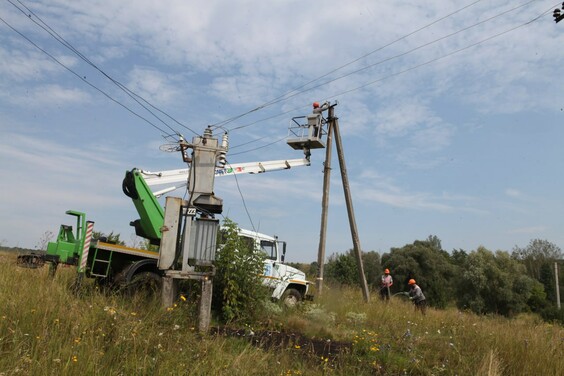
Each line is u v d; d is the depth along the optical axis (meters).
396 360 7.49
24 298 6.41
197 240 8.91
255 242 12.48
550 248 64.62
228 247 9.84
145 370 4.80
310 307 11.77
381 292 18.17
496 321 12.12
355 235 17.61
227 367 5.50
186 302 8.74
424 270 49.66
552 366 7.07
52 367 4.39
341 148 18.05
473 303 41.94
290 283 13.09
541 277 60.06
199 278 8.66
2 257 11.23
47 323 5.59
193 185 9.68
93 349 4.91
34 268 9.59
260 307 9.99
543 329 9.86
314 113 17.69
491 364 6.61
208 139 9.92
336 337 9.39
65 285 8.11
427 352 8.00
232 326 9.16
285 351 6.89
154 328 6.30
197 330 8.02
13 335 5.05
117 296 8.34
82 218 10.05
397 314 13.08
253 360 5.98
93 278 10.05
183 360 5.27
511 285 41.50
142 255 10.20
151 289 9.59
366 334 9.05
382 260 54.00
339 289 18.00
